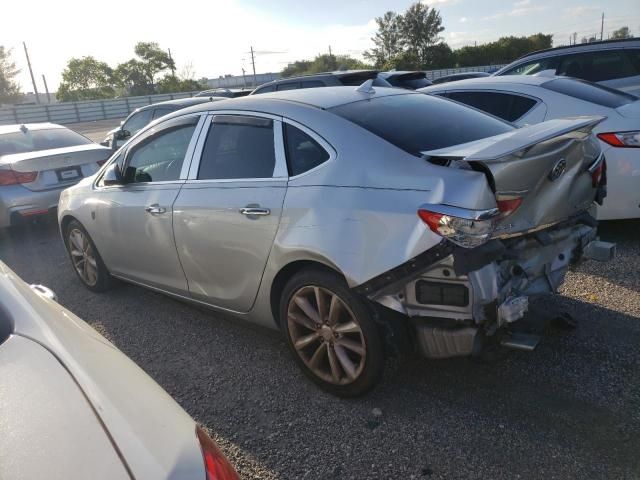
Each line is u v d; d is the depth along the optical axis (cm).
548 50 779
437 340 262
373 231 264
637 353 325
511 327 282
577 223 314
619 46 711
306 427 284
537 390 298
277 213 304
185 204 358
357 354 293
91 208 452
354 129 297
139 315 442
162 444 132
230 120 350
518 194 251
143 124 1084
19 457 122
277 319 335
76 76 6469
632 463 242
